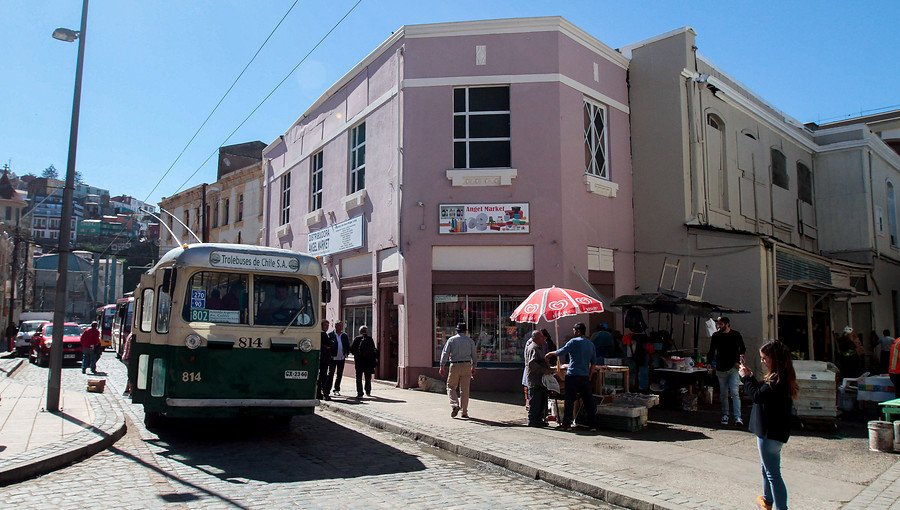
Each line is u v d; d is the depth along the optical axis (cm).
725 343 1131
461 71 1648
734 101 1928
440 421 1148
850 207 2406
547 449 911
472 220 1594
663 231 1744
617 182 1758
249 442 986
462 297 1603
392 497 677
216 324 952
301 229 2292
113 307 3972
